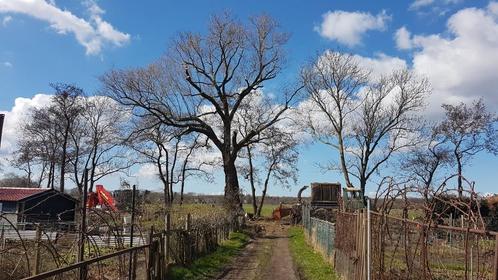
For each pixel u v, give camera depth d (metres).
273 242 36.31
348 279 15.20
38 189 52.00
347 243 15.59
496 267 5.77
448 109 54.41
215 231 28.02
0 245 15.92
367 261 11.66
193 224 23.33
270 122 59.38
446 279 8.89
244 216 51.03
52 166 74.69
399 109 57.09
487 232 6.06
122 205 29.84
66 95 69.56
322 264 21.44
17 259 14.17
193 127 56.38
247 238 38.28
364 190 58.44
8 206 48.50
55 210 50.78
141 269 14.97
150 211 28.41
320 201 48.03
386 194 9.95
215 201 51.16
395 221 10.58
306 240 35.22
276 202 100.38
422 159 54.75
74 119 70.25
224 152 57.62
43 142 73.12
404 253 9.65
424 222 8.05
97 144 70.12
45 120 71.38
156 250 14.48
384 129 57.72
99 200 28.03
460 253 9.13
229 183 56.97
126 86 53.38
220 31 54.88
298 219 55.59
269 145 61.88
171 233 17.91
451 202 7.31
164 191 52.97
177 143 67.94
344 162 59.19
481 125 53.22
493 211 22.42
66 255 16.27
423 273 7.95
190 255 20.31
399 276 9.34
